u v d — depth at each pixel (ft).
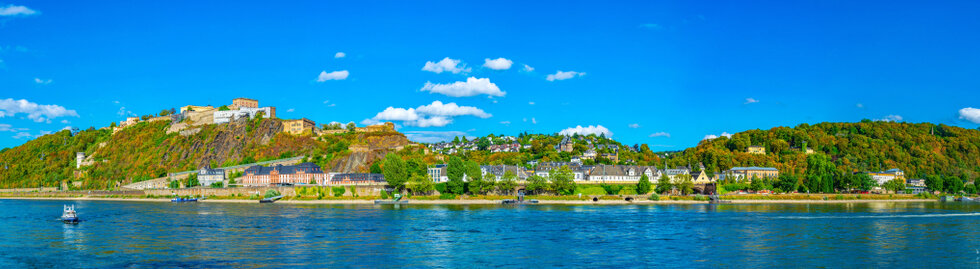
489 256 418.51
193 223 592.19
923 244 465.47
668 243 468.34
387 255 422.00
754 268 383.86
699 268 383.86
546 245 459.32
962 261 403.95
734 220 615.57
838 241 478.59
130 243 468.75
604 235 507.71
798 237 498.28
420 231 531.09
